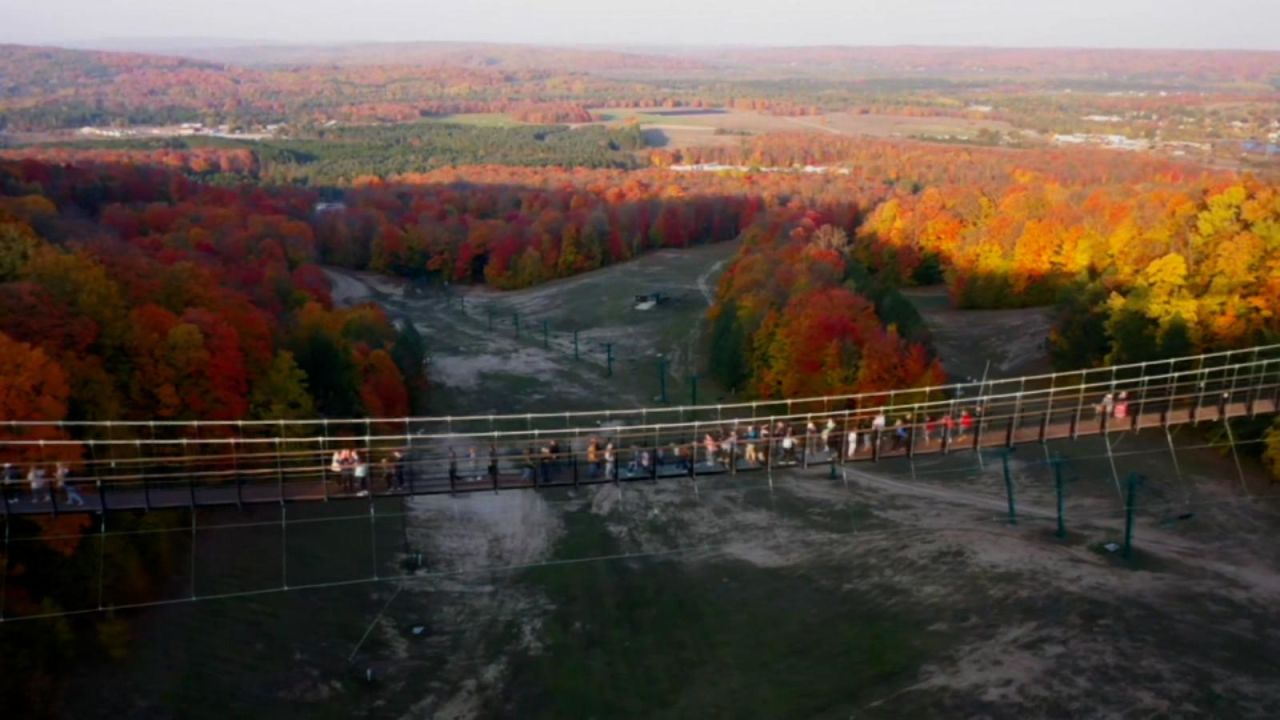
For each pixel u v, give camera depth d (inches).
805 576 2180.1
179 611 1936.5
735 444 1961.1
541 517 2466.8
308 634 1948.8
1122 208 4485.7
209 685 1787.6
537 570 2226.9
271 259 4350.4
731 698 1798.7
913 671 1844.2
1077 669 1829.5
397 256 5787.4
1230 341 2746.1
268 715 1748.3
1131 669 1825.8
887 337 2891.2
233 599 1996.8
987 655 1878.7
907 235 4857.3
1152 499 2479.1
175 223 4515.3
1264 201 3221.0
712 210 6373.0
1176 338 2785.4
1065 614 1989.4
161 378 2268.7
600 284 5241.1
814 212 5570.9
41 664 1715.1
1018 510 2455.7
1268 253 2881.4
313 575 2117.4
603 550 2314.2
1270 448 2448.3
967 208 5226.4
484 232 5748.0
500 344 4229.8
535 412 3292.3
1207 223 3216.0
